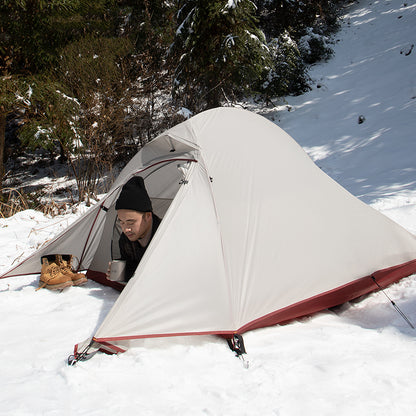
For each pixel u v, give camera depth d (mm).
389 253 3559
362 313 3336
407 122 10477
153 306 2621
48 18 9797
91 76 10125
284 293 3018
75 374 2188
